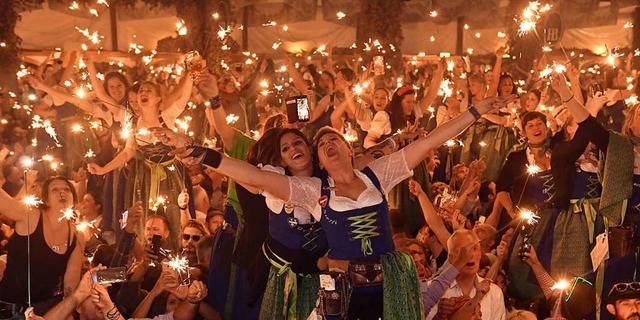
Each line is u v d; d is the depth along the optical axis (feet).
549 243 22.76
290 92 46.70
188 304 18.76
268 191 15.93
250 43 59.26
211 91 21.68
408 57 58.70
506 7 57.98
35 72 40.16
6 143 37.50
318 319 15.93
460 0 59.67
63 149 34.32
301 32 59.72
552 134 27.73
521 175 25.50
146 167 26.99
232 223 20.97
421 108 31.71
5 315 17.53
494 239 23.66
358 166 18.62
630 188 21.24
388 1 58.18
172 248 26.05
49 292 19.92
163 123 27.73
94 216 28.32
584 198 22.59
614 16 57.31
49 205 20.02
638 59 51.03
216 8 55.36
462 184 28.37
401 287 15.60
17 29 52.75
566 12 56.90
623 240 21.16
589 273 22.20
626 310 19.11
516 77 52.16
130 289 20.11
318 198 15.93
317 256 17.17
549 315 20.65
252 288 18.43
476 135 35.22
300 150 16.72
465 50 60.59
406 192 27.66
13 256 19.76
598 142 21.53
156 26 55.93
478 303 17.87
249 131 36.40
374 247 15.71
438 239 22.71
